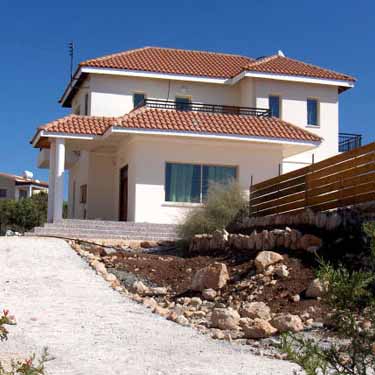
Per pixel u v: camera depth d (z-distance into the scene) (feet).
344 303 15.48
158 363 25.39
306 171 56.03
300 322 31.14
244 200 68.39
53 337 30.01
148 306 39.45
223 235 54.90
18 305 37.78
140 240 73.05
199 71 102.58
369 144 46.42
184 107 99.66
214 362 25.72
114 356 26.58
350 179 48.75
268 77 98.84
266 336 30.73
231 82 102.37
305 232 48.65
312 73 101.19
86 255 55.93
